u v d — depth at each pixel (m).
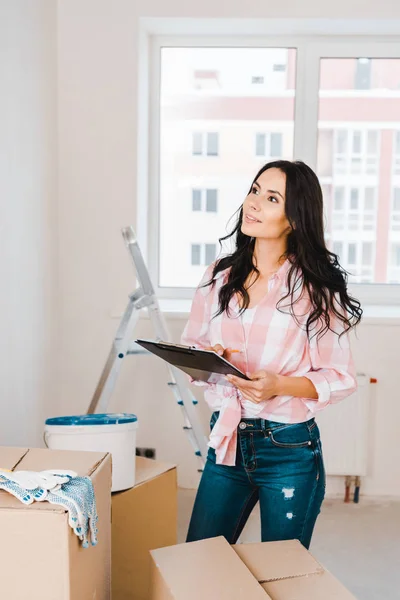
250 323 1.56
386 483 3.06
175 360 1.52
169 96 3.16
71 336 2.99
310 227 1.54
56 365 2.91
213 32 3.02
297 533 1.53
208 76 3.14
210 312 1.67
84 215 2.93
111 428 1.77
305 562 1.27
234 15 2.82
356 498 2.98
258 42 3.08
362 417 2.91
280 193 1.52
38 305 2.59
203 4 2.82
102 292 2.97
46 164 2.68
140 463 2.03
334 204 3.21
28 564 1.02
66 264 2.96
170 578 1.15
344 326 1.57
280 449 1.52
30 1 2.41
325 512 2.87
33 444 2.53
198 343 1.72
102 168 2.91
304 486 1.52
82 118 2.89
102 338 2.99
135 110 2.88
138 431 3.07
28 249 2.43
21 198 2.33
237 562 1.22
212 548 1.28
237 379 1.45
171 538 1.98
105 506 1.25
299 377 1.52
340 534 2.64
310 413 1.55
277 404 1.51
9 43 2.17
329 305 1.53
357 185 3.19
